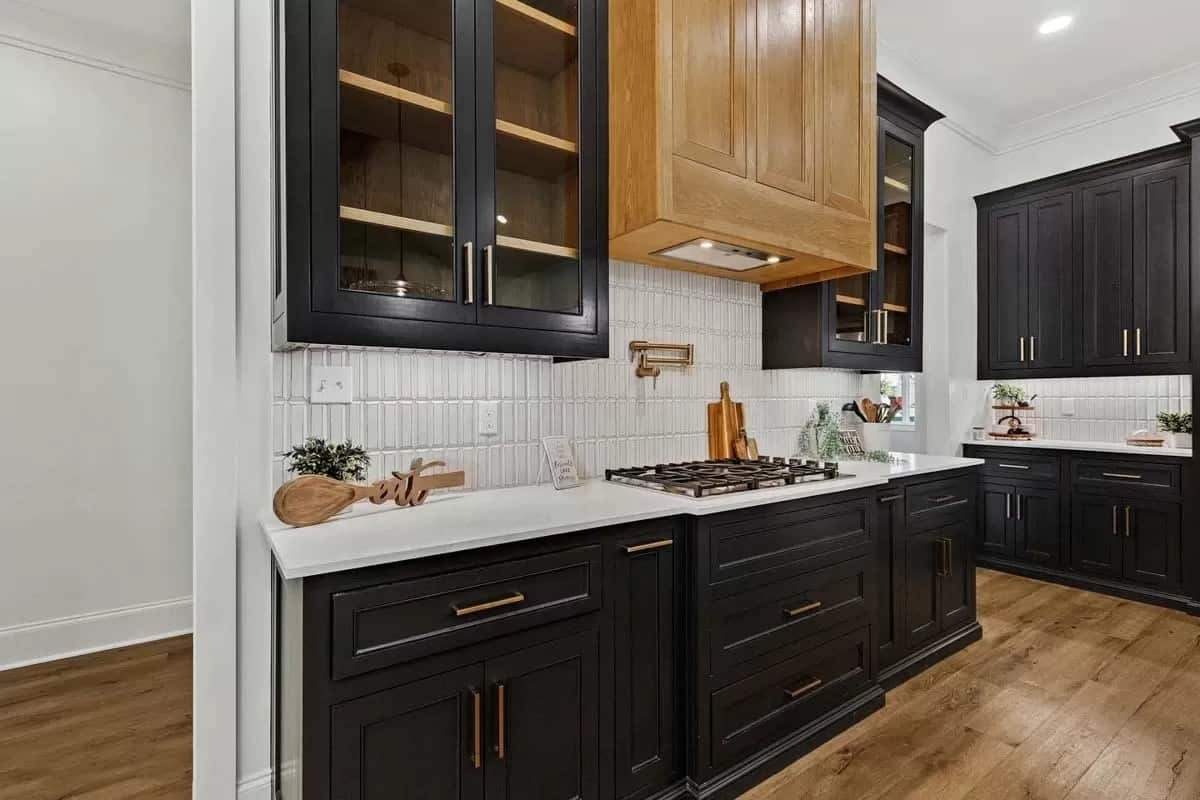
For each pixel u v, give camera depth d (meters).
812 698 1.95
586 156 1.74
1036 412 4.20
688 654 1.66
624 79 1.85
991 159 4.35
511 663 1.33
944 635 2.66
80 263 2.78
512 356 1.99
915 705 2.22
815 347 2.55
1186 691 2.31
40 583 2.67
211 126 1.54
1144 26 3.09
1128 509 3.40
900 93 2.74
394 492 1.56
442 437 1.85
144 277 2.94
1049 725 2.07
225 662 1.54
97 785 1.80
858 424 3.14
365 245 1.40
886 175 2.82
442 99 1.52
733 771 1.72
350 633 1.13
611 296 2.25
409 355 1.80
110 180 2.86
